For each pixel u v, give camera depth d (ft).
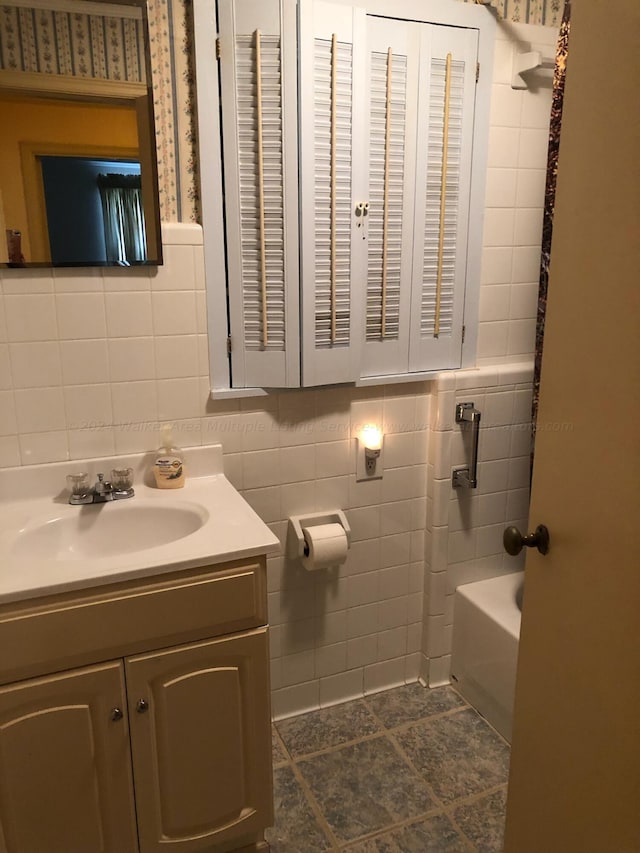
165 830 5.30
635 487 2.97
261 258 6.19
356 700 7.80
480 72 6.68
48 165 5.41
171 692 5.00
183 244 5.97
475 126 6.80
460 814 6.20
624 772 3.18
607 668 3.26
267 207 6.12
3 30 5.10
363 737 7.18
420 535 7.73
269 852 5.83
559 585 3.61
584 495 3.34
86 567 4.66
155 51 5.57
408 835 5.99
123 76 5.46
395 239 6.73
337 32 5.94
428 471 7.55
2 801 4.66
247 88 5.86
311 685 7.57
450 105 6.62
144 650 4.88
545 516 3.68
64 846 4.95
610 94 2.97
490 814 6.20
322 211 6.29
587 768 3.47
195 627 4.99
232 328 6.31
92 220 5.60
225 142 5.90
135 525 5.85
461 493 7.61
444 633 7.93
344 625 7.57
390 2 6.13
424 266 6.95
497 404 7.54
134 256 5.79
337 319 6.59
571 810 3.64
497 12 6.59
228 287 6.22
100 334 5.87
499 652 7.09
